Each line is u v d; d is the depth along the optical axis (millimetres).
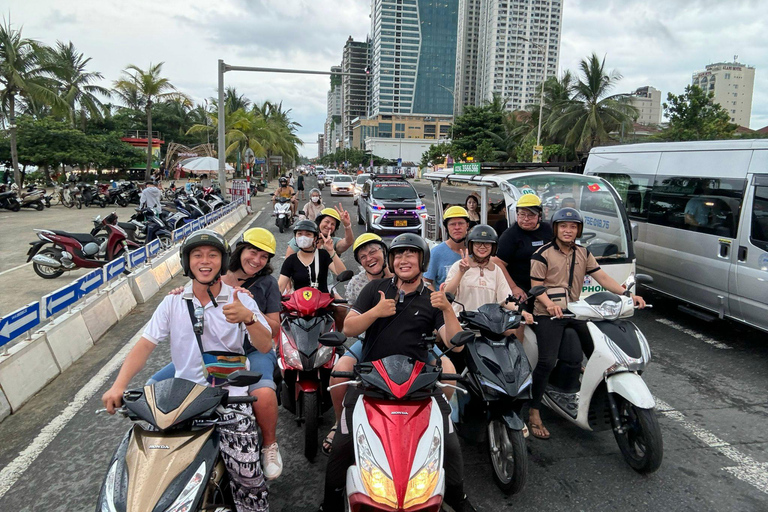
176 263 10883
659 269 7879
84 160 34250
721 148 6949
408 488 2529
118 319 7445
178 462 2338
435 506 2562
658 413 4852
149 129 37562
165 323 2844
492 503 3555
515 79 122562
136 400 2475
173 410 2418
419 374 2918
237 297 2695
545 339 4176
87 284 6738
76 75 38656
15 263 11562
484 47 128125
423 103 144750
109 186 27672
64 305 6027
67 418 4660
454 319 3279
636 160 8617
